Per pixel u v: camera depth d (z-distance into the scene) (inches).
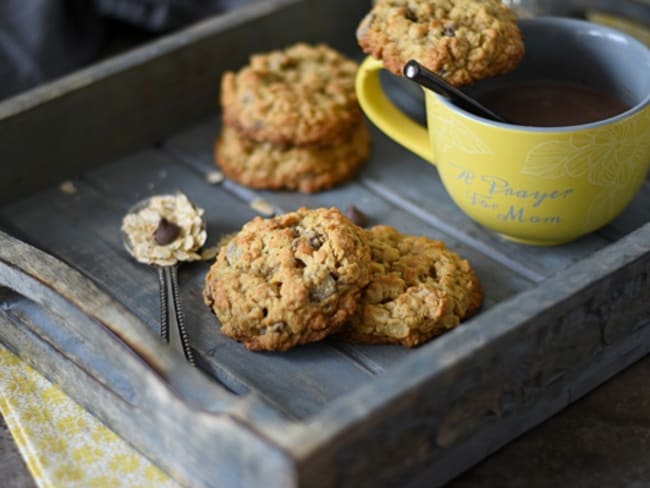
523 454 23.3
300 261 23.9
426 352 21.3
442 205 27.4
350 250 23.7
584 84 26.6
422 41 24.6
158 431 22.1
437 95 24.7
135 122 29.1
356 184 28.2
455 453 22.5
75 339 23.6
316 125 27.3
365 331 23.9
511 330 21.7
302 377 23.6
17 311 24.4
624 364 24.5
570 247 26.1
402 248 25.3
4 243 23.6
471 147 24.5
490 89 26.5
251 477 20.8
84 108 28.1
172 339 24.0
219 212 27.5
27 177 27.9
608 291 23.0
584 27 26.1
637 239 23.3
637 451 23.3
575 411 24.0
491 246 26.2
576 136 23.8
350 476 20.9
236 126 27.9
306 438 20.0
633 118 23.9
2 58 33.0
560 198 24.6
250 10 30.3
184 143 29.5
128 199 28.0
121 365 22.0
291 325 23.4
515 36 25.1
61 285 22.7
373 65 26.3
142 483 22.8
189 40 29.2
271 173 27.9
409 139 26.8
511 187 24.6
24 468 23.6
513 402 22.8
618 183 24.7
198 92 30.0
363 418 20.3
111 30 35.9
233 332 23.9
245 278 24.0
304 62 29.1
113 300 22.4
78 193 28.2
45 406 24.0
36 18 33.4
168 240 26.2
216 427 20.7
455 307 24.3
